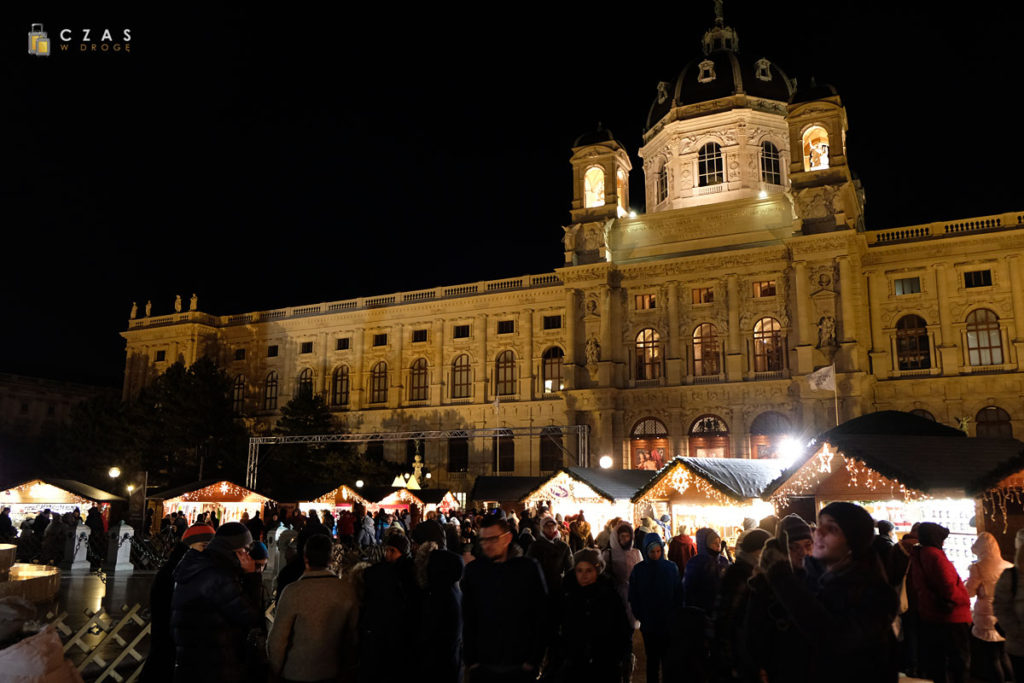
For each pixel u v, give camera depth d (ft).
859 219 213.25
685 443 182.39
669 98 216.74
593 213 199.00
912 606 40.91
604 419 186.39
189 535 29.66
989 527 61.87
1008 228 166.91
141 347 266.77
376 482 209.15
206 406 225.76
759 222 184.96
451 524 65.82
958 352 167.63
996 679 37.65
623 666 35.83
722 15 226.17
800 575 21.24
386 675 25.99
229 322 261.65
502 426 212.64
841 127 177.99
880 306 176.86
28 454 312.91
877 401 172.55
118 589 84.12
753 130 202.59
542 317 214.07
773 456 173.37
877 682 17.99
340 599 25.96
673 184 207.62
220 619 25.52
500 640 26.76
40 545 108.99
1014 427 159.84
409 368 231.09
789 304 177.58
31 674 21.25
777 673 19.77
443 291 229.66
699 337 188.14
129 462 222.89
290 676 25.17
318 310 248.73
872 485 68.33
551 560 36.63
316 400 224.12
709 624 27.04
